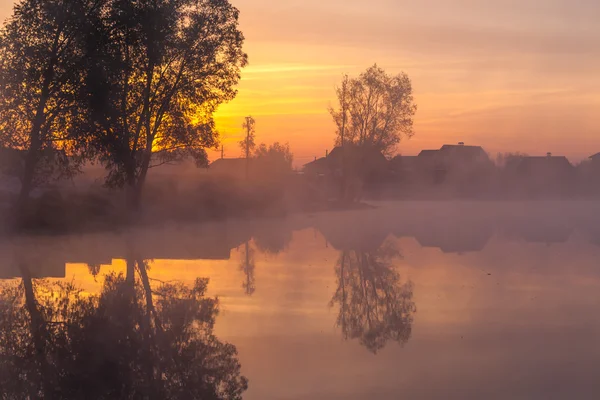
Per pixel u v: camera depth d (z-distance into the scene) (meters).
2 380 8.20
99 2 31.14
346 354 9.47
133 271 18.02
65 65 29.59
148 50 32.72
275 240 27.80
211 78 35.38
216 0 34.66
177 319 11.77
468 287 15.59
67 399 7.52
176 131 35.12
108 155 31.94
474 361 9.06
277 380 8.22
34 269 18.23
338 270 18.61
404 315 12.30
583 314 12.32
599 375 8.39
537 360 9.13
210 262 20.22
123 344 9.94
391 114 59.97
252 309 12.79
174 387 7.94
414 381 8.16
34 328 10.88
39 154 29.97
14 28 29.23
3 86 28.56
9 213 29.53
